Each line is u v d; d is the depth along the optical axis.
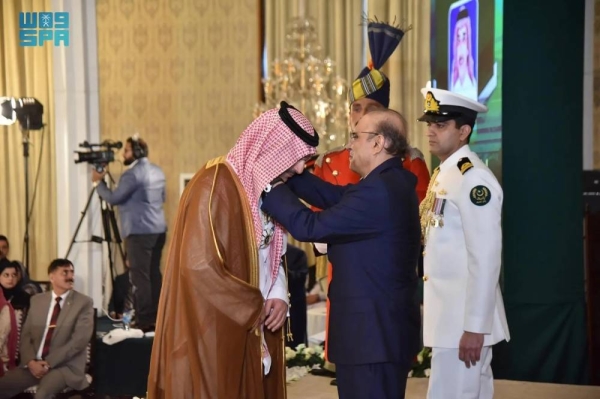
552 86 5.07
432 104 3.19
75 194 7.50
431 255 3.12
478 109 3.19
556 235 5.16
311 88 7.38
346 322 2.66
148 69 8.09
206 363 2.63
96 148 7.66
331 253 2.76
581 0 5.07
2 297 5.72
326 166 3.88
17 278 6.27
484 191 2.97
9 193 7.89
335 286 2.72
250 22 7.97
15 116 7.27
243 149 2.75
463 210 2.99
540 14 5.04
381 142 2.76
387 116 2.78
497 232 2.95
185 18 8.06
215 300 2.63
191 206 2.70
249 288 2.65
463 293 3.04
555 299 5.16
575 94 5.10
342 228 2.62
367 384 2.64
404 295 2.69
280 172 2.72
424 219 3.18
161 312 2.78
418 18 7.35
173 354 2.68
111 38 8.09
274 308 2.84
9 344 5.64
